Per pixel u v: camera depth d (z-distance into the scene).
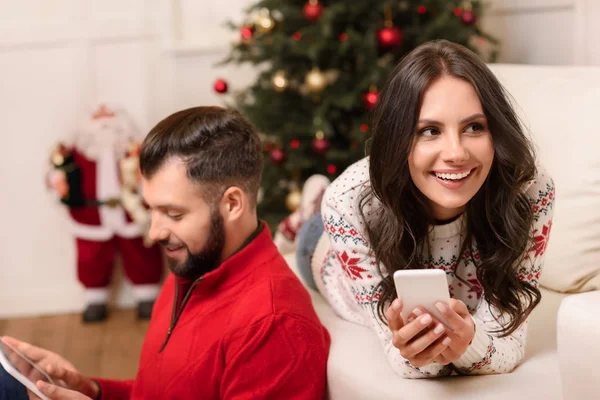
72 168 3.10
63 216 3.35
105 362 2.80
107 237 3.16
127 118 3.16
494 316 1.28
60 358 1.50
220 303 1.34
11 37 3.19
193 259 1.35
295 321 1.30
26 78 3.23
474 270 1.33
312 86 2.51
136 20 3.24
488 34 2.94
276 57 2.66
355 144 2.58
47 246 3.36
